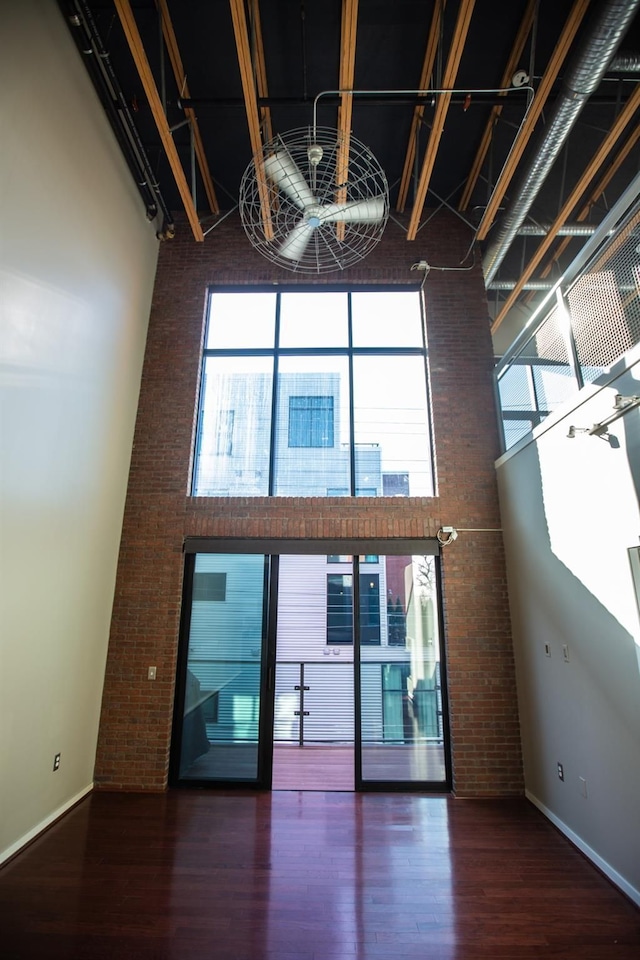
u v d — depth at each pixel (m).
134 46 3.25
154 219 5.19
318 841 3.25
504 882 2.81
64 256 3.41
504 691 4.20
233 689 4.34
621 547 2.74
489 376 4.95
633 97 3.54
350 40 3.12
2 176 2.72
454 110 4.38
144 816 3.57
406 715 4.29
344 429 4.96
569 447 3.33
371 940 2.35
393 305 5.29
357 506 4.59
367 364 5.12
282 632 4.52
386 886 2.77
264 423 4.99
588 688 3.07
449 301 5.17
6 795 2.93
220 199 5.46
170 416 4.84
